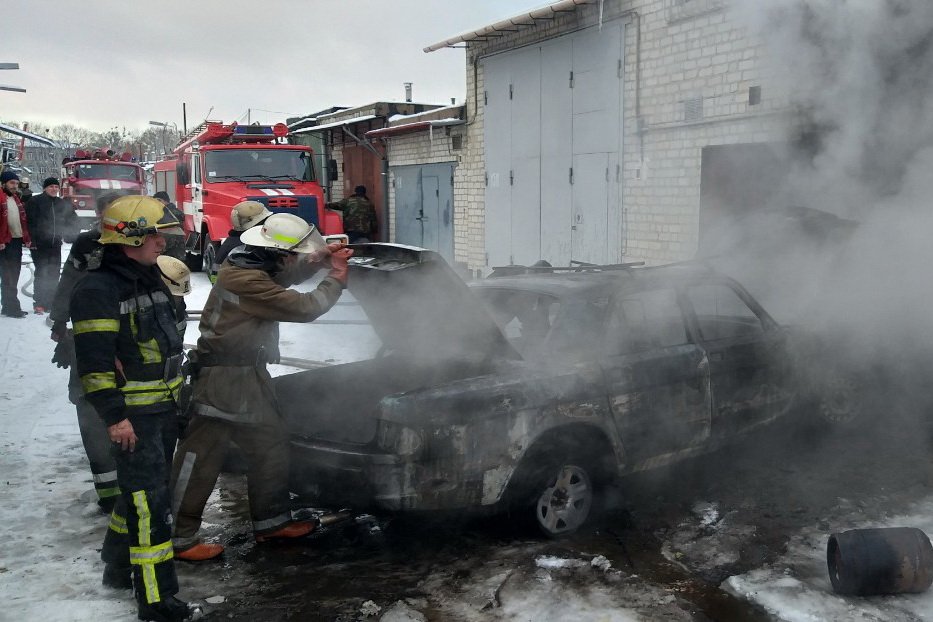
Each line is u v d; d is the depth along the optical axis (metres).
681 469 5.02
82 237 4.32
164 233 3.24
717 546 3.93
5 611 3.31
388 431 3.65
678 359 4.43
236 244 5.80
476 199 13.47
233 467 4.05
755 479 4.82
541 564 3.75
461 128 13.66
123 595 3.48
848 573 3.34
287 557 3.94
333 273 3.84
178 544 3.83
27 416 6.07
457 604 3.40
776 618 3.24
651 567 3.72
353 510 3.84
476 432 3.68
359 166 17.97
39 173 51.56
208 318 3.74
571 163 11.14
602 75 10.39
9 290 10.33
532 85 11.77
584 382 4.01
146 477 3.21
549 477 3.97
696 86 9.02
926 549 3.36
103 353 3.06
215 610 3.39
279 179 14.37
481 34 12.09
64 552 3.89
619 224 10.39
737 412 4.74
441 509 3.67
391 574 3.72
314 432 4.60
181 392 3.74
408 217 15.85
